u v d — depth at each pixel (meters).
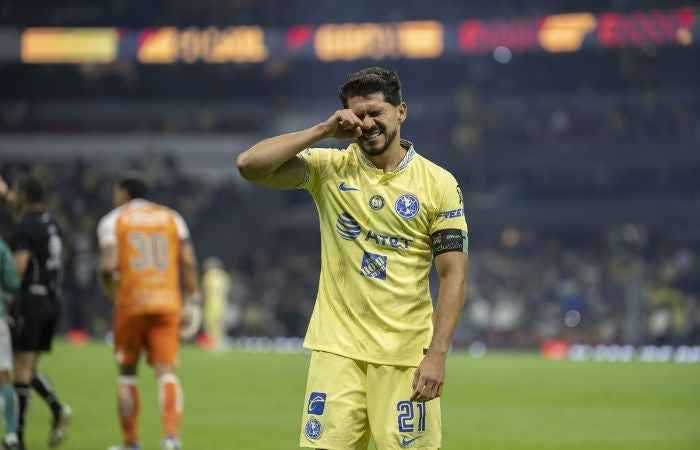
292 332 85.56
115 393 38.00
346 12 106.38
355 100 12.60
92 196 100.25
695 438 27.03
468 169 100.62
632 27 89.88
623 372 51.81
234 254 100.94
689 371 52.84
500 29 91.31
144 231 22.44
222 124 108.44
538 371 52.41
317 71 110.12
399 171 12.86
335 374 12.75
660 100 104.50
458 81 109.12
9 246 23.34
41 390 24.31
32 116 108.69
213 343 68.06
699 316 79.81
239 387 41.66
